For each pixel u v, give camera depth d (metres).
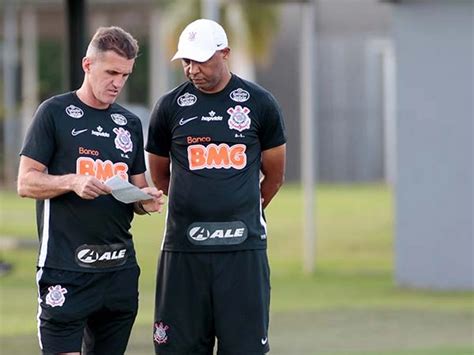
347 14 56.00
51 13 67.50
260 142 20.98
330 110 115.00
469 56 46.12
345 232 68.12
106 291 19.44
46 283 19.23
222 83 20.62
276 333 36.94
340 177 115.50
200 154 20.47
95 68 19.12
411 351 32.53
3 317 40.03
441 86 46.50
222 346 20.59
